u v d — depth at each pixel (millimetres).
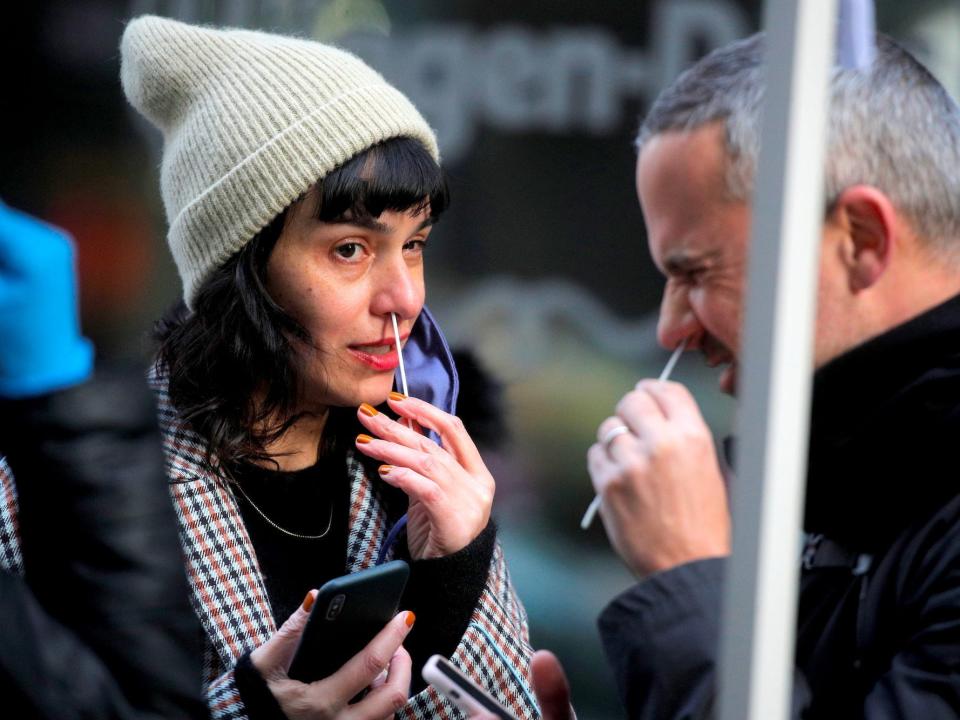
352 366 4566
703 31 11039
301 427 4793
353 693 4047
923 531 3393
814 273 2613
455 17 11305
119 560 3043
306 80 4523
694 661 3127
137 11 11500
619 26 11188
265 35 4762
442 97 11328
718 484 3303
